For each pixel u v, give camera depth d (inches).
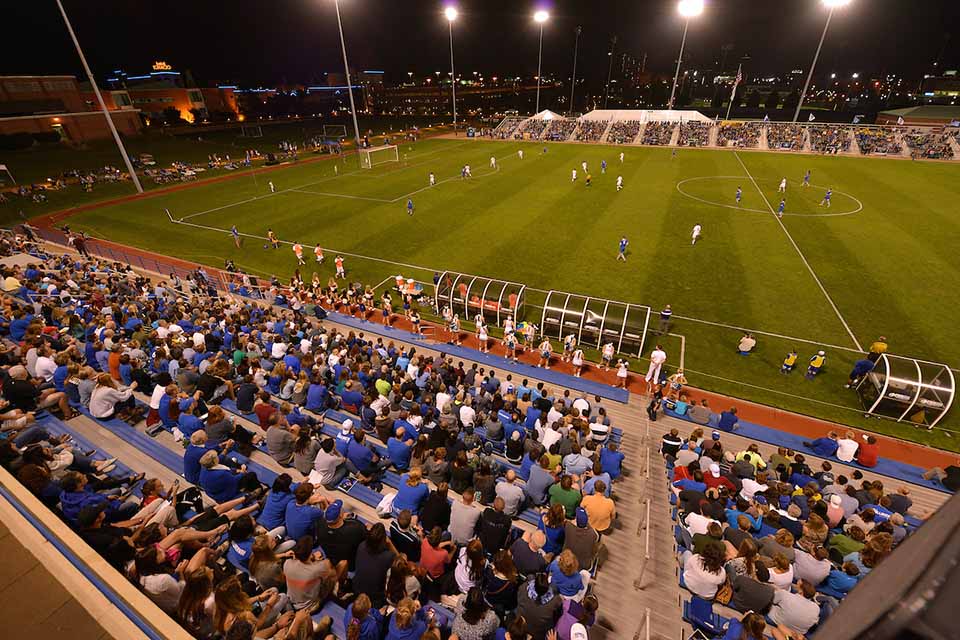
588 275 1202.6
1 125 2827.3
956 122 3189.0
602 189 2011.6
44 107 3223.4
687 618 371.2
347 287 1170.6
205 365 611.5
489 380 661.9
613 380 841.5
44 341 644.7
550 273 1216.8
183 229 1614.2
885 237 1398.9
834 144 2839.6
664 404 724.7
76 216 1791.3
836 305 1040.8
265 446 513.7
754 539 398.3
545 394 640.4
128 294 952.9
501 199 1882.4
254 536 352.8
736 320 999.6
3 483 285.3
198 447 411.5
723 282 1151.6
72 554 244.8
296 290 1079.6
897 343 911.0
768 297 1079.6
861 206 1699.1
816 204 1743.4
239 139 4050.2
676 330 973.2
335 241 1461.6
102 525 327.0
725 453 562.3
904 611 43.7
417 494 407.5
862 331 950.4
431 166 2642.7
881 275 1164.5
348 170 2598.4
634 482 551.8
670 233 1466.5
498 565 327.9
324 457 449.1
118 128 3464.6
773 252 1311.5
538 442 526.3
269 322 809.5
